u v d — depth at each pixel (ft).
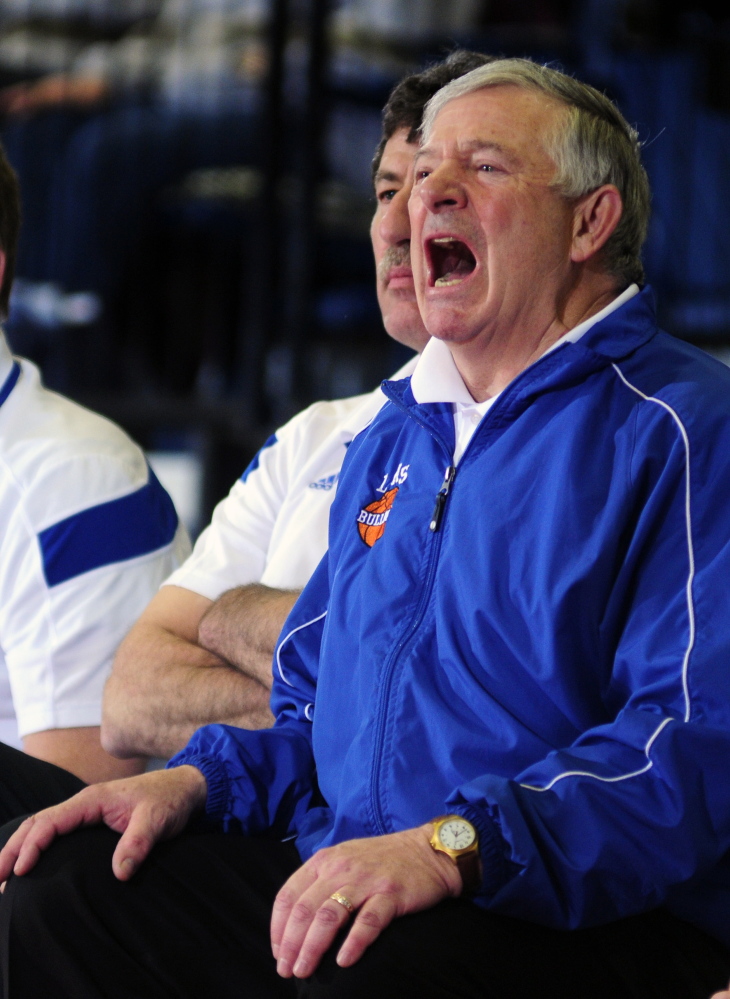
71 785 24.57
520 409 20.59
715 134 53.98
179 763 21.81
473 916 17.29
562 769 17.52
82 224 53.67
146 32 58.59
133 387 55.06
